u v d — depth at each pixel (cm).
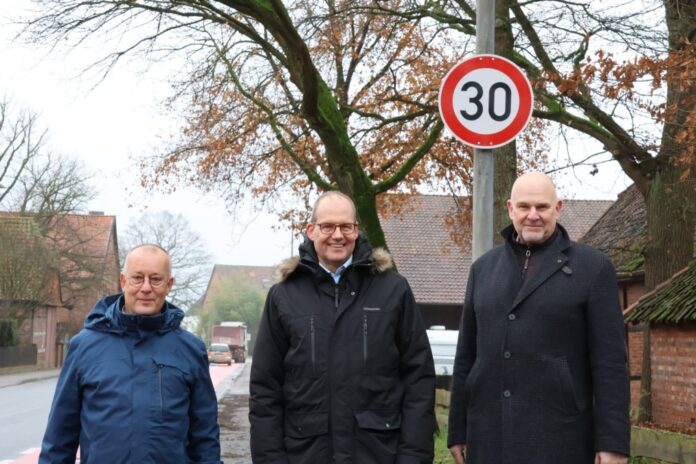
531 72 1168
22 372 4775
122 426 404
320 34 1465
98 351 416
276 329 456
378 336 445
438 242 3775
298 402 442
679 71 934
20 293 4697
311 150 1670
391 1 1298
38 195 4956
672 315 1215
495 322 441
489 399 439
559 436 422
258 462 445
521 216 440
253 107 1636
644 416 1341
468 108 625
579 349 430
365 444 435
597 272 433
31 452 1343
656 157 1204
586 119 1186
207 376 436
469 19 1267
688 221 1230
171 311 429
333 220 450
